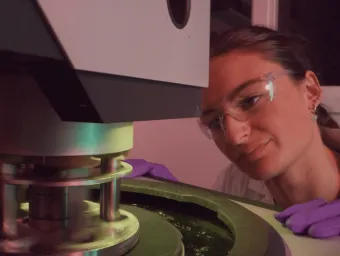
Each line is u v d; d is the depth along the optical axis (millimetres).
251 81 724
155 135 1253
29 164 349
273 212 568
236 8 1169
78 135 322
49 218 382
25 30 205
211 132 819
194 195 599
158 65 293
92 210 432
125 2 255
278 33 787
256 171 785
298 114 765
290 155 768
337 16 1073
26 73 284
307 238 476
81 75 229
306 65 804
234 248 383
